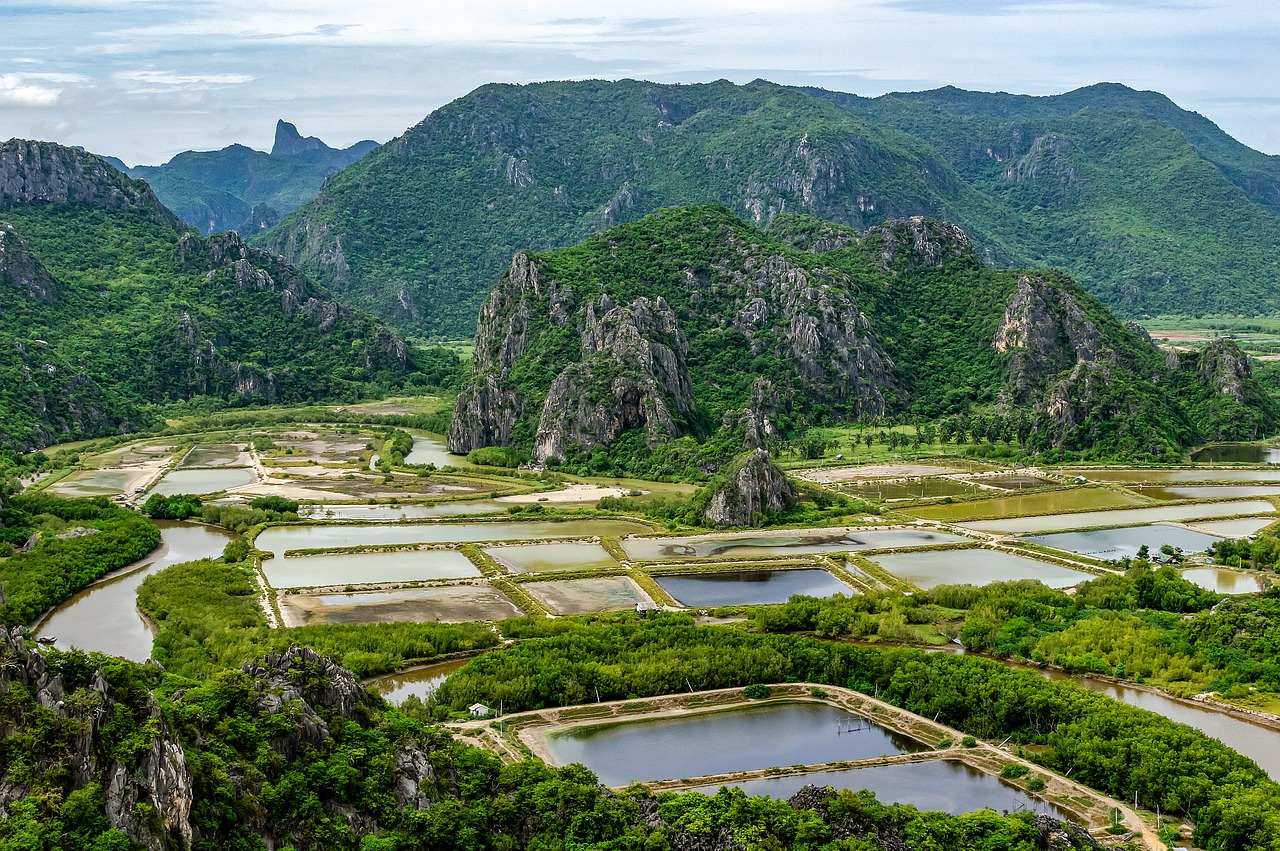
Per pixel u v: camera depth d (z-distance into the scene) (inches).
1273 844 6451.8
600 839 6535.4
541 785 6865.2
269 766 6402.6
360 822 6427.2
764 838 6491.1
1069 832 6633.9
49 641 6545.3
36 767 5526.6
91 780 5600.4
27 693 5718.5
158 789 5708.7
